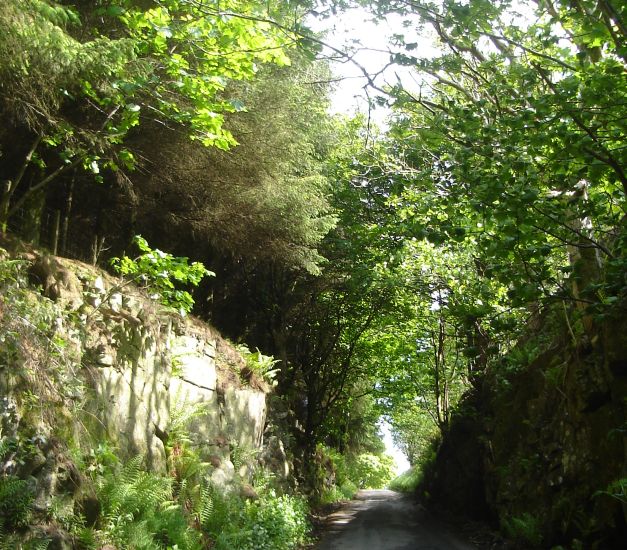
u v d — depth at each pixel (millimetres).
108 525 7125
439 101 12883
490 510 16016
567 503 11398
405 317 23500
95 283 9398
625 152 7730
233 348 14938
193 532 9016
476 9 7656
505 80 9320
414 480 31547
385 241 17703
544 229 8055
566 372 12188
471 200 8359
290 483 17891
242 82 11969
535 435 13398
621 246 7578
